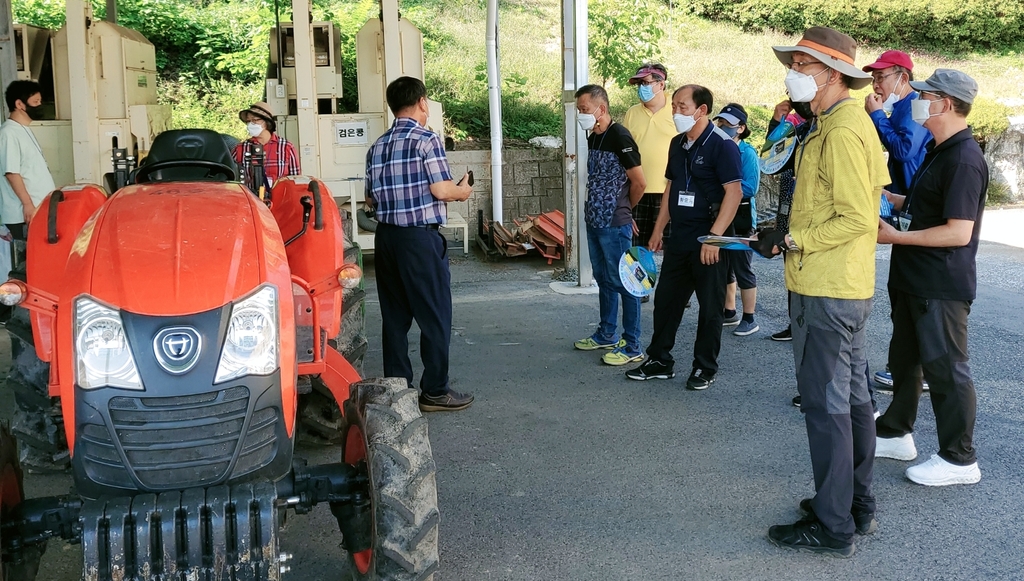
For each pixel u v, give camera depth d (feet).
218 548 8.04
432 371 16.56
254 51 43.91
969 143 12.67
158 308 8.27
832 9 59.11
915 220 13.26
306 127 26.73
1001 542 11.59
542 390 17.97
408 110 15.78
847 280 10.86
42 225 11.38
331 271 12.42
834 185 10.69
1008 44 61.98
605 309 20.45
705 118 16.62
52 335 8.98
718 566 11.14
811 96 11.07
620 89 43.39
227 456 8.43
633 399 17.37
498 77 33.50
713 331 17.57
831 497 11.25
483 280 28.55
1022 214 41.39
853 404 11.62
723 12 59.67
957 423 13.09
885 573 10.91
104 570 7.98
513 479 13.75
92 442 8.29
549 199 36.50
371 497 9.18
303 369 10.80
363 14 43.86
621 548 11.61
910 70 17.90
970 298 12.84
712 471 13.97
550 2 58.13
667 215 18.81
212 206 9.70
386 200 15.71
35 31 27.20
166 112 29.01
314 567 11.29
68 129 25.08
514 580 10.85
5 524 8.61
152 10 44.70
